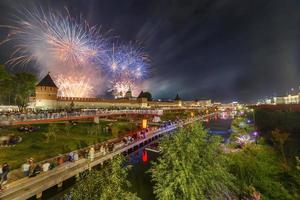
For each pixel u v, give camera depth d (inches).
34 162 821.2
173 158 442.9
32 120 1392.7
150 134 1739.7
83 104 3208.7
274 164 627.5
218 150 512.1
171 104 5689.0
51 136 1284.4
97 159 924.6
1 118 1251.2
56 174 715.4
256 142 987.3
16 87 2640.3
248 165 584.7
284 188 499.5
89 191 338.3
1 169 607.8
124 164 1045.2
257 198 447.5
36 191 598.9
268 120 1079.6
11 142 1082.7
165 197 419.5
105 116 2210.9
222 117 4746.6
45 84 2773.1
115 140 1390.3
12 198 533.3
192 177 422.3
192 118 3216.0
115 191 345.4
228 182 474.0
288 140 775.1
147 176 869.2
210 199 442.6
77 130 1588.3
